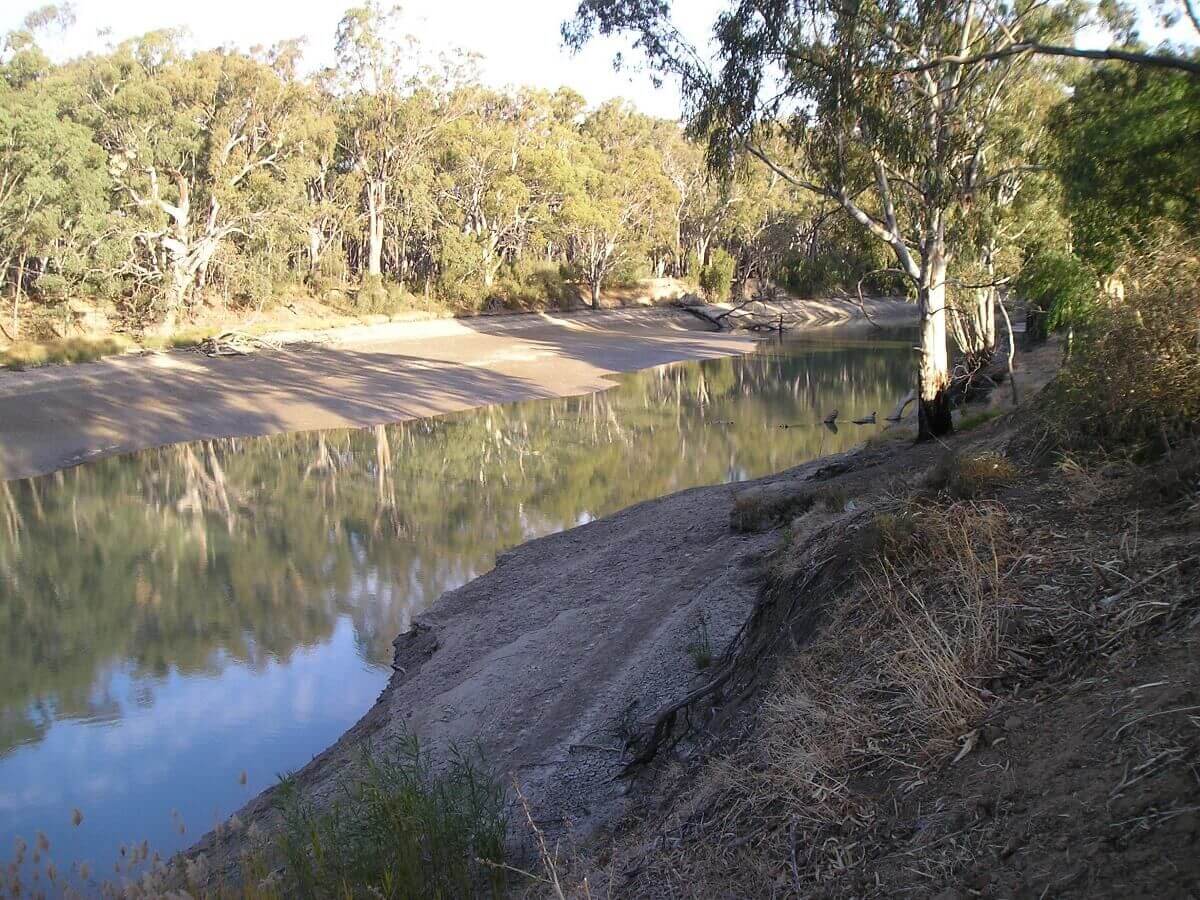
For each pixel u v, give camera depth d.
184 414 34.25
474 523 19.86
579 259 81.81
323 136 61.06
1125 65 10.73
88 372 40.44
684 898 4.10
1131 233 10.66
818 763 4.27
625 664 9.16
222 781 9.63
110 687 12.19
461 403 38.16
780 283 87.56
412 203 68.06
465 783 6.36
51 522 20.98
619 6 15.89
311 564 17.34
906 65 15.21
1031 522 5.23
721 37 15.86
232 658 13.07
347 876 5.13
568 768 7.31
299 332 56.28
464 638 12.12
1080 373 6.46
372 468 26.25
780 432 30.33
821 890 3.51
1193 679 3.20
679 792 5.58
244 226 56.00
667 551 13.19
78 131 44.16
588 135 83.50
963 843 3.22
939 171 16.77
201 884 5.54
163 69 53.38
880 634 5.08
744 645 7.33
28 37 47.03
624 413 35.41
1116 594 4.07
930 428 17.22
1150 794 2.84
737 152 17.39
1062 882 2.76
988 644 4.15
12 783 9.66
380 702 11.07
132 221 48.41
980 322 28.16
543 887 5.06
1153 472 5.14
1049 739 3.42
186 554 18.33
